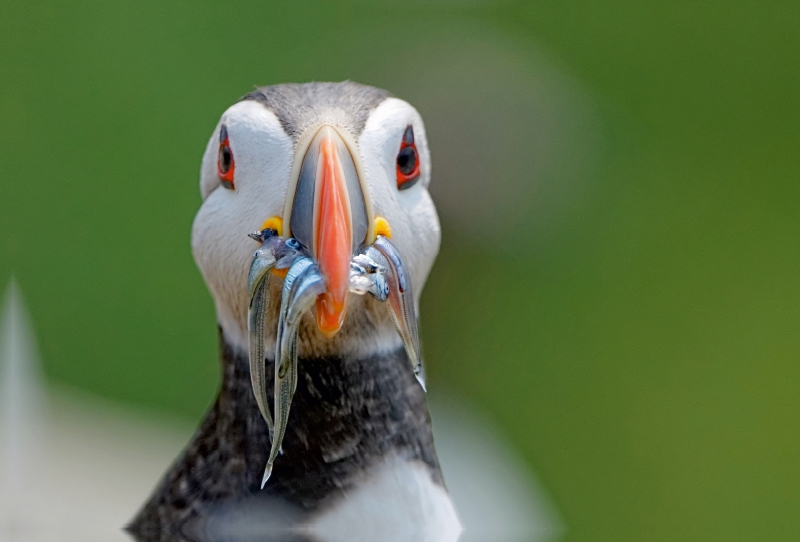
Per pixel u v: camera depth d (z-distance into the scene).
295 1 13.86
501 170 11.41
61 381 12.03
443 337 11.77
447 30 13.04
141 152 13.32
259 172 4.38
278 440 4.06
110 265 12.70
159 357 12.17
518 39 13.46
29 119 13.26
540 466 12.24
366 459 4.65
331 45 13.20
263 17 13.89
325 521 4.60
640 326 13.90
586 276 13.30
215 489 4.76
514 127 11.56
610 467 12.55
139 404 11.94
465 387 11.90
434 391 11.64
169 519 4.85
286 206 4.22
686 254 14.70
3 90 13.34
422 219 4.68
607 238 13.71
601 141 13.91
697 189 15.29
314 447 4.62
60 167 13.16
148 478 9.64
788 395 13.48
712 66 16.00
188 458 4.95
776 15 16.30
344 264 3.98
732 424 13.24
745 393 13.59
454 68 11.81
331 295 3.95
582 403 12.86
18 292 9.32
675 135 15.61
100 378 12.10
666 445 12.94
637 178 14.88
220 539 4.64
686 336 13.98
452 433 10.92
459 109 11.39
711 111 15.82
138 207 13.02
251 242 4.37
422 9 13.20
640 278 14.26
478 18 13.59
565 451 12.50
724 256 14.80
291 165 4.30
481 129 11.34
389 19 13.34
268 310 4.44
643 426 13.06
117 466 9.86
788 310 14.28
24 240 12.74
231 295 4.59
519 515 8.70
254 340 4.21
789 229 15.08
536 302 12.64
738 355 13.94
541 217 11.98
